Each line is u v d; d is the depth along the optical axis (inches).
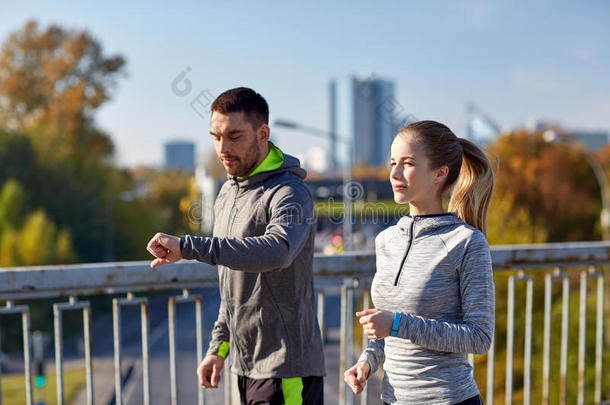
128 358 945.5
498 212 490.6
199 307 97.2
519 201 1390.3
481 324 58.4
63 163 1503.4
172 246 59.2
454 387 61.2
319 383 74.5
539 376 403.5
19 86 1651.1
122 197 1560.0
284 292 69.9
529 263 109.6
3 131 1475.1
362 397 110.0
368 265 102.3
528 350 111.2
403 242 64.6
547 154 1429.6
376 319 57.5
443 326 57.8
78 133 1648.6
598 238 1413.6
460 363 62.2
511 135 1455.5
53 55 1684.3
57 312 88.7
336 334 885.2
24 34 1675.7
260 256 60.4
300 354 71.2
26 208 1295.5
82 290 89.2
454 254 60.7
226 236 71.5
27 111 1699.1
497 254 107.1
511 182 1386.6
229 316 74.7
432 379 61.3
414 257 63.0
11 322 1050.7
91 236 1494.8
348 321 102.6
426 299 61.1
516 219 492.1
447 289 60.9
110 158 1708.9
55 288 87.4
